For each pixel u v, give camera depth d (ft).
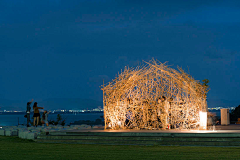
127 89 56.75
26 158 33.88
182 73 56.03
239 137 42.60
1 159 33.47
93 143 45.98
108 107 56.70
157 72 56.44
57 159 33.09
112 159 32.60
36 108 75.77
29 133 53.47
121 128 56.03
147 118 55.88
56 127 70.33
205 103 56.49
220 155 33.83
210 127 55.47
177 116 55.26
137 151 37.47
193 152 35.96
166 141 42.93
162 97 55.01
